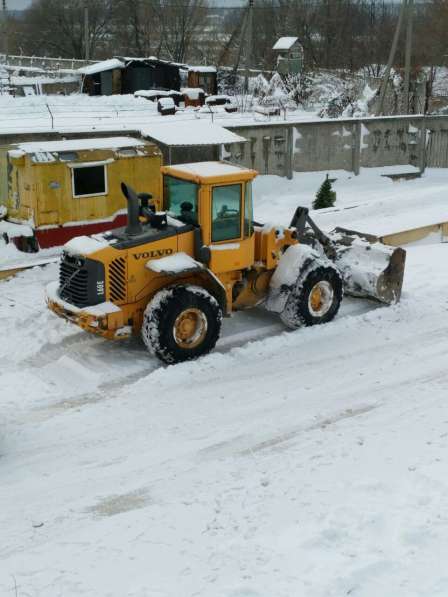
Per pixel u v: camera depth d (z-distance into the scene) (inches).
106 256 362.0
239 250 394.0
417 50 2146.9
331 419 318.7
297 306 413.1
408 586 203.2
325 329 419.8
